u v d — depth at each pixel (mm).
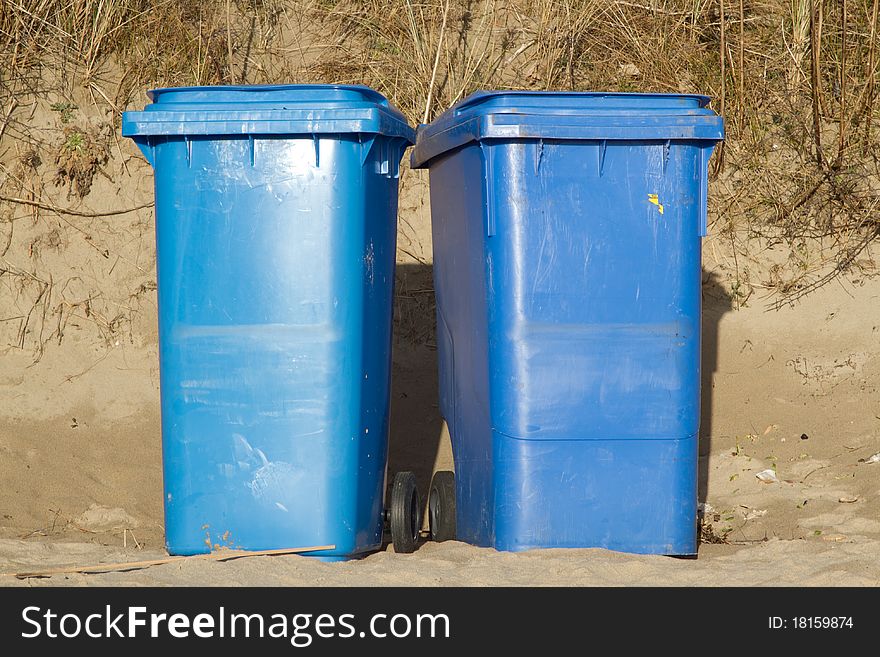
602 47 8422
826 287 7707
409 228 7887
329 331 4848
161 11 8320
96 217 7816
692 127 4844
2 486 6441
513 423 4863
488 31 8578
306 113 4793
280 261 4848
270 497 4859
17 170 7859
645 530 4906
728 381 7348
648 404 4895
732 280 7746
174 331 4902
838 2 8422
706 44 8508
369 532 5047
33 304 7547
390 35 8438
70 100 8086
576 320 4867
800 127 8172
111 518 6090
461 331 5332
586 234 4871
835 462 6621
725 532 5695
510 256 4852
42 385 7305
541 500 4875
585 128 4812
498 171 4859
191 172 4883
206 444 4883
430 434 7090
